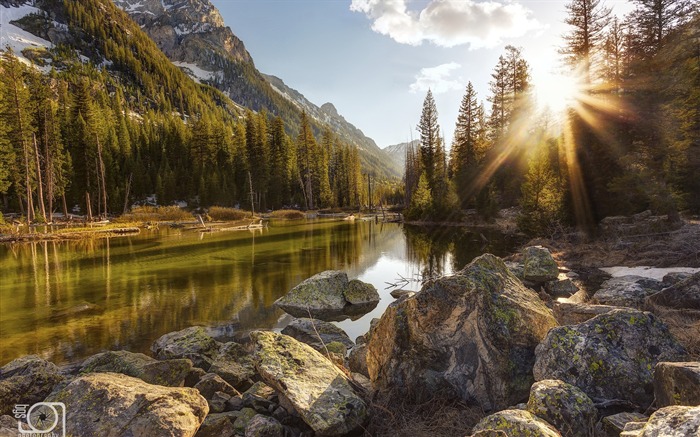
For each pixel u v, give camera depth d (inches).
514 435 124.0
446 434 164.6
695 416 93.3
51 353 316.2
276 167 2947.8
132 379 189.2
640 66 984.9
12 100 1611.7
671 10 1119.0
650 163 861.8
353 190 3457.2
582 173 922.7
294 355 219.0
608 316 184.4
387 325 213.3
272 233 1362.0
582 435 135.6
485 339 192.1
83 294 507.5
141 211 1996.8
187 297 498.6
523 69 2028.8
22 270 669.3
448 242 1065.5
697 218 767.7
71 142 2298.2
